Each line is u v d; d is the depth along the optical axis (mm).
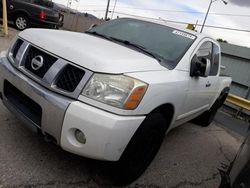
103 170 3018
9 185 2463
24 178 2604
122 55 2875
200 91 4047
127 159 2641
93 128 2348
